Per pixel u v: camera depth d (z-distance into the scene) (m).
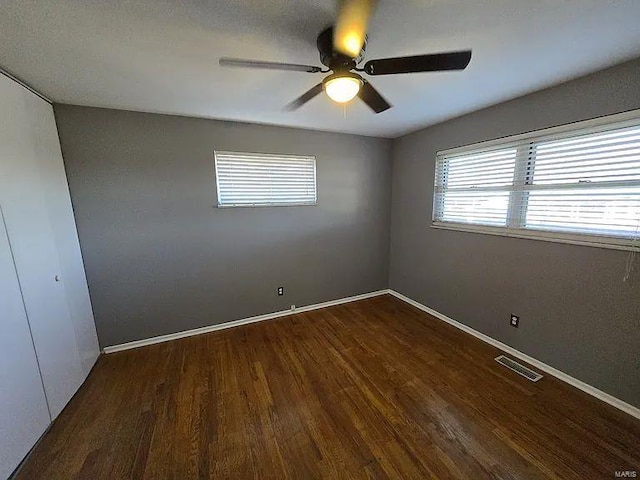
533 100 2.13
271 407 1.89
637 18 1.24
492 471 1.43
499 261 2.52
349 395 2.00
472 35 1.38
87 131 2.31
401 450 1.56
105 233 2.47
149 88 1.96
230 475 1.43
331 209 3.51
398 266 3.88
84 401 1.97
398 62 1.25
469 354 2.49
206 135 2.74
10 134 1.60
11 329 1.49
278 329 3.04
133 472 1.46
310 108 2.44
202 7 1.15
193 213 2.79
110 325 2.58
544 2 1.14
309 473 1.44
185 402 1.95
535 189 2.19
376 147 3.67
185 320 2.88
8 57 1.48
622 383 1.80
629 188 1.71
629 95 1.65
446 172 3.03
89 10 1.14
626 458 1.48
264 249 3.19
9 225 1.53
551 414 1.78
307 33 1.35
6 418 1.41
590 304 1.92
